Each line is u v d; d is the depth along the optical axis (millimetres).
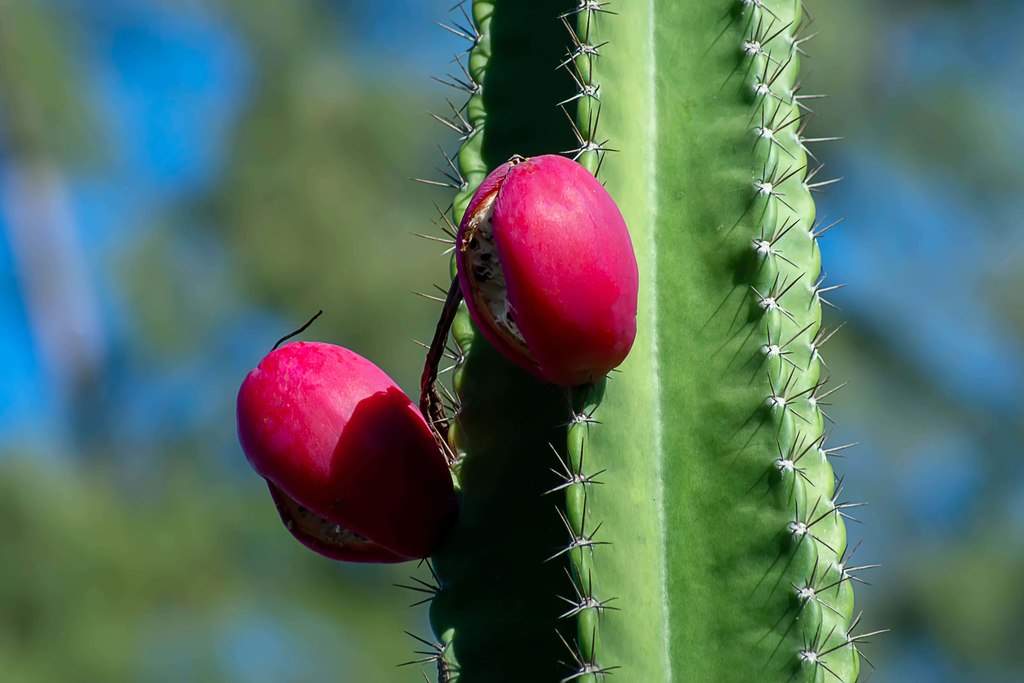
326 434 1523
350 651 2746
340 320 2928
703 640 1513
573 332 1494
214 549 2834
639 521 1517
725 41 1561
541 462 1540
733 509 1519
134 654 2688
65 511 2744
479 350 1557
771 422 1521
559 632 1512
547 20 1579
